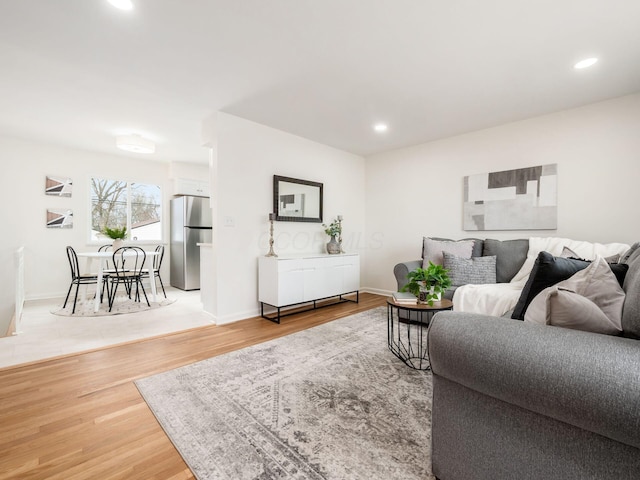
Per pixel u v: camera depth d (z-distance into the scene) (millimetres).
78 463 1250
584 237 3051
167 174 5625
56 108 3129
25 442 1376
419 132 3873
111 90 2746
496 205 3613
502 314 2320
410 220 4492
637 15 1782
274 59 2270
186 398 1741
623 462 738
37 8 1721
